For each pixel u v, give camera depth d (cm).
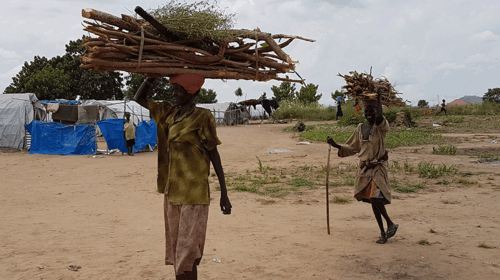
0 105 2056
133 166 1524
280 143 2431
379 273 386
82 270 407
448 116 3850
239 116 4419
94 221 652
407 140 2122
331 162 1438
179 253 302
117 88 4975
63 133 1991
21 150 2069
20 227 605
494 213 651
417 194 844
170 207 316
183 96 321
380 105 496
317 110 4816
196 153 316
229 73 354
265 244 499
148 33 334
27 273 397
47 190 988
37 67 5059
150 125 2269
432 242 492
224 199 325
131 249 487
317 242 503
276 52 366
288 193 898
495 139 2109
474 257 429
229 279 379
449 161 1332
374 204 497
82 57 326
